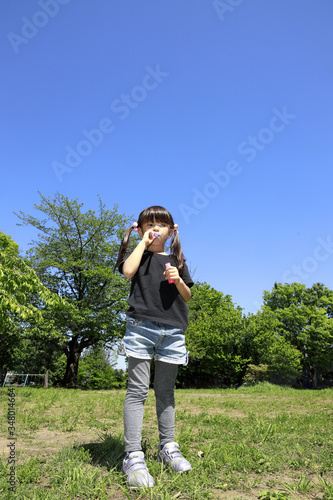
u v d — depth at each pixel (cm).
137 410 197
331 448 269
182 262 227
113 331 2191
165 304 208
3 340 2312
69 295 2181
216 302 3222
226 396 1043
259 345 2508
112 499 157
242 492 172
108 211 2305
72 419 404
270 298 3922
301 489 177
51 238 2212
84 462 208
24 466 191
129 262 210
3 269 769
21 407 523
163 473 186
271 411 567
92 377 3766
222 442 278
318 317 3550
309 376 3750
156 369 215
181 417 436
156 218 229
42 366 3991
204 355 2609
